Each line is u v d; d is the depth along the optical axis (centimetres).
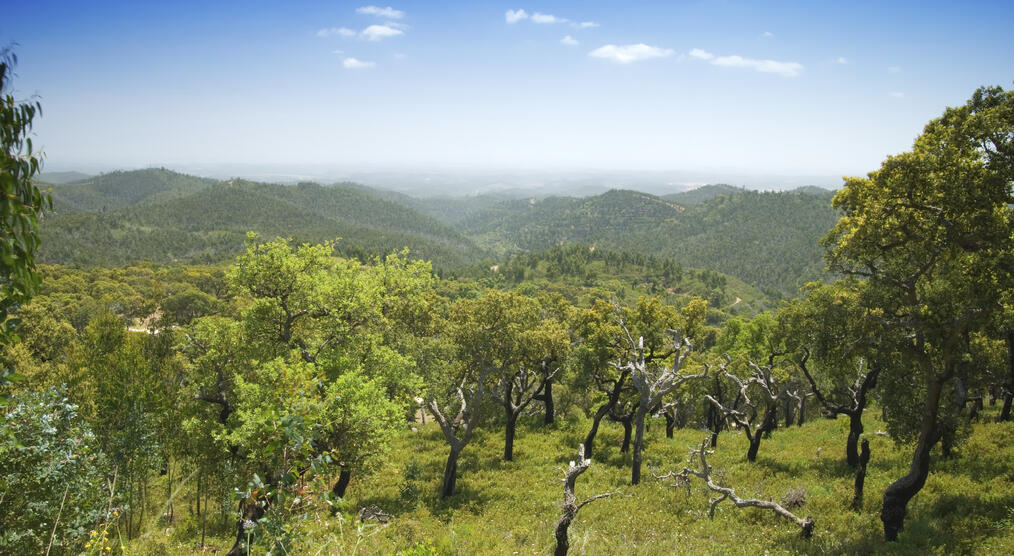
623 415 2895
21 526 784
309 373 691
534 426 3597
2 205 404
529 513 1952
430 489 2344
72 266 19900
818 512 1675
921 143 1378
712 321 17575
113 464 1448
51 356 4966
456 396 2748
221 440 1811
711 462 2441
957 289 1338
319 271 2267
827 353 1683
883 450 2322
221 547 1623
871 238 1423
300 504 607
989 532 1291
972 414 2430
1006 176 1219
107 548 818
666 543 1505
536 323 2584
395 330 2562
